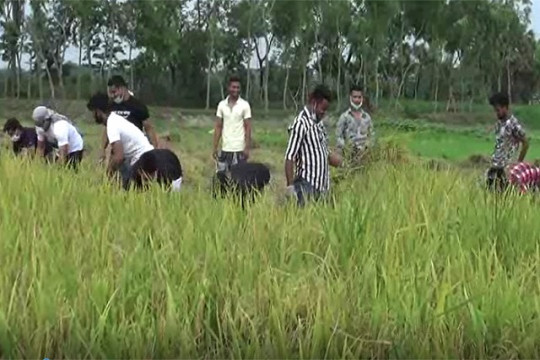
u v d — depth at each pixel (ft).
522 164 29.94
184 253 15.44
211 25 203.72
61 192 21.39
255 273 14.71
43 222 17.62
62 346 12.92
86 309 13.24
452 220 18.48
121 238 16.57
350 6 205.46
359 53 211.20
